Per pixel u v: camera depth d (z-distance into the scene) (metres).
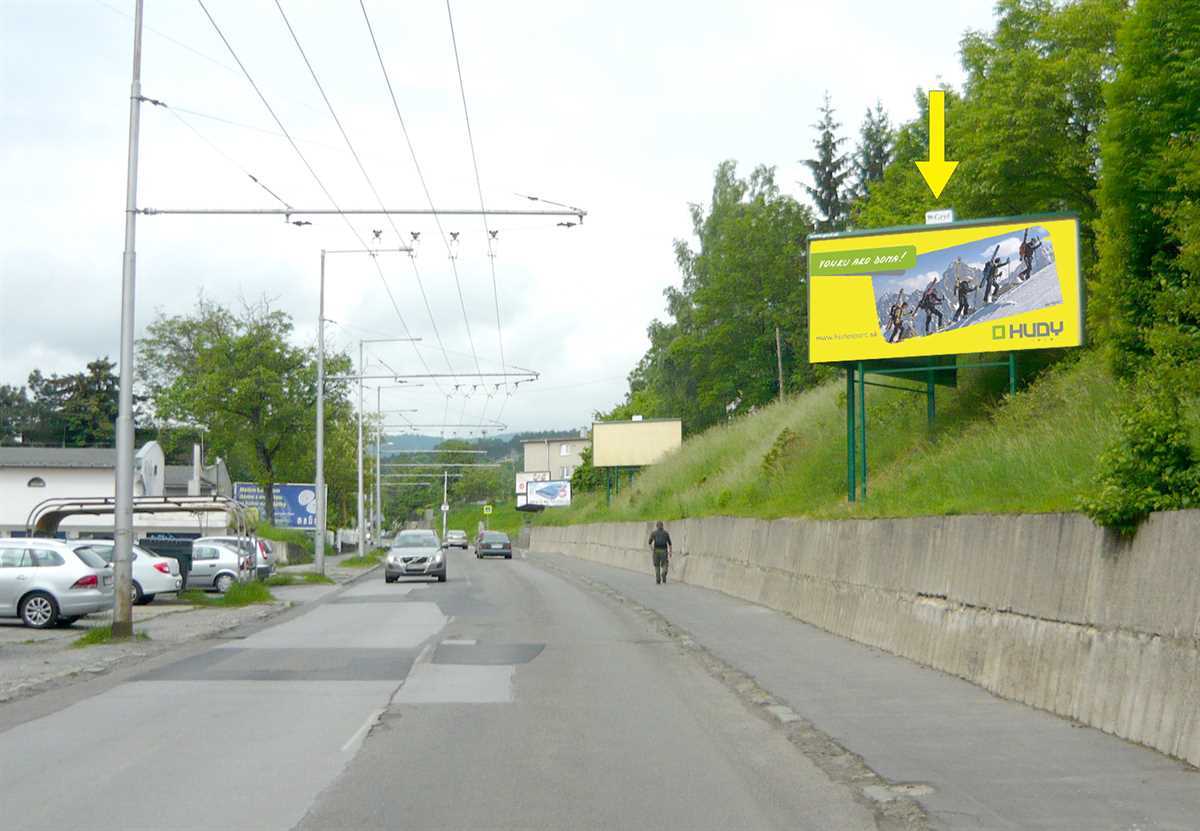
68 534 58.84
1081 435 15.03
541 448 136.38
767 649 17.39
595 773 9.09
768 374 61.41
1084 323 20.95
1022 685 11.79
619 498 62.84
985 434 20.84
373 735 10.72
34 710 12.30
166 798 8.17
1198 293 13.26
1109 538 10.25
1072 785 8.12
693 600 28.25
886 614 16.88
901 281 22.28
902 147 44.31
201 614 26.75
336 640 19.97
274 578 41.25
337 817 7.65
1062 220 21.17
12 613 22.75
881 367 23.70
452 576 44.75
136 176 20.17
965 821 7.32
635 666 16.16
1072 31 25.33
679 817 7.70
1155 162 15.85
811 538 22.23
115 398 103.19
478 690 13.77
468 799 8.18
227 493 91.19
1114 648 10.01
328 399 64.69
